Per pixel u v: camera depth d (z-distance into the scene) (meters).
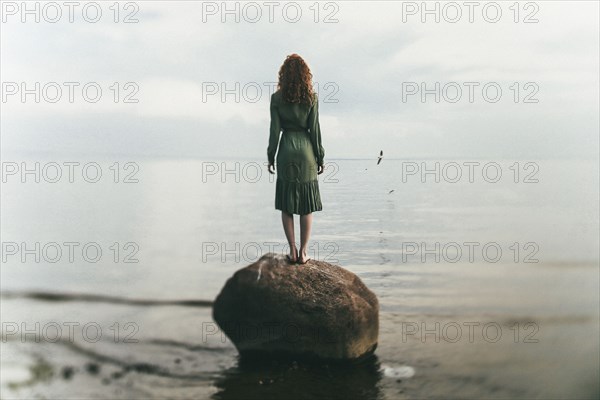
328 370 4.88
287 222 5.33
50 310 7.33
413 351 5.39
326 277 5.17
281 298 4.95
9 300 8.02
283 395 4.27
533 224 16.95
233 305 5.11
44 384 4.51
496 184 36.75
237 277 5.12
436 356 5.22
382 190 33.50
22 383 4.54
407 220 18.72
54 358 5.23
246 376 4.72
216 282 9.55
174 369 4.90
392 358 5.20
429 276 9.73
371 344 5.22
